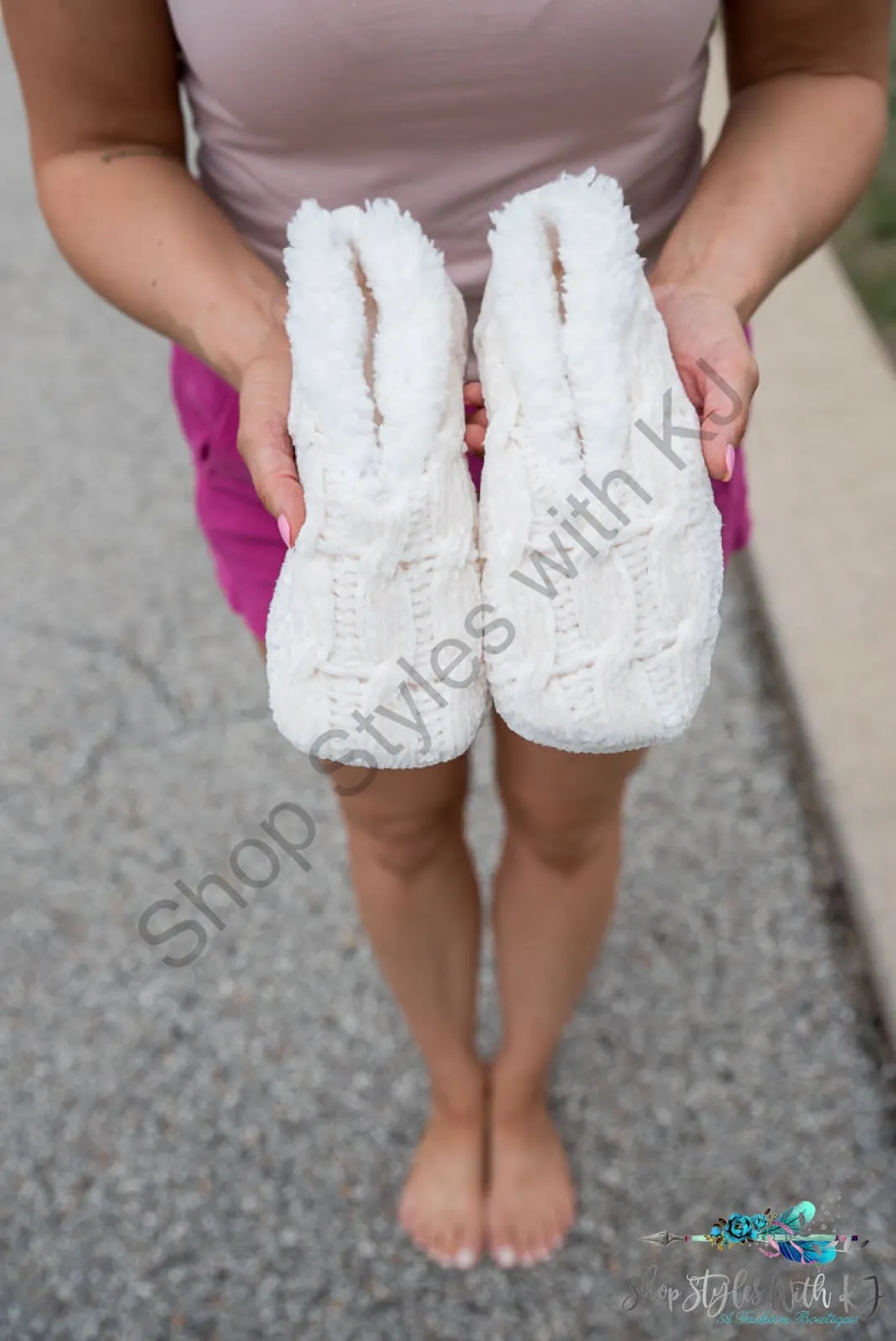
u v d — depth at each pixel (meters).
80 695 1.81
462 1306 1.27
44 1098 1.43
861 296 2.29
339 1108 1.41
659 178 0.87
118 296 0.88
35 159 0.93
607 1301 1.25
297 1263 1.30
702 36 0.80
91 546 2.02
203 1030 1.47
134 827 1.65
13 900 1.59
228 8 0.74
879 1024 1.41
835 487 1.86
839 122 0.88
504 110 0.78
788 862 1.56
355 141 0.81
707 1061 1.41
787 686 1.68
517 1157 1.31
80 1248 1.32
